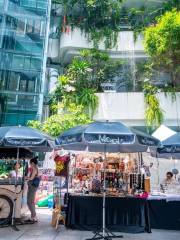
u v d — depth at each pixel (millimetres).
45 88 22203
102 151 9227
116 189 8938
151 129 18344
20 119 19906
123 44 20531
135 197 7996
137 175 9305
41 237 7051
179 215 8430
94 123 6938
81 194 8203
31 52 21000
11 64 20469
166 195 8930
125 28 21266
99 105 18406
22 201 9703
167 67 18531
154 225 8508
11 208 8531
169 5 20391
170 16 17641
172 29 17281
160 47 17562
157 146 7391
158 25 18156
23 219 9023
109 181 9484
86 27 20797
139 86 19516
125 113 18375
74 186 10039
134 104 18453
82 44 20625
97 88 19250
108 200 7969
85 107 17875
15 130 7574
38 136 7539
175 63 18078
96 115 18234
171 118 18188
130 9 21500
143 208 8023
